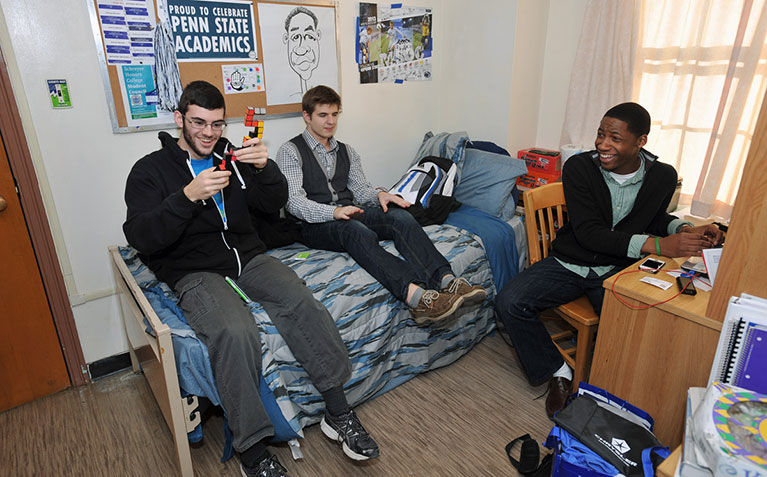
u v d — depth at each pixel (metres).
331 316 1.67
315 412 1.70
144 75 1.89
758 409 0.91
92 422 1.79
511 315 1.80
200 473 1.56
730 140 2.02
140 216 1.47
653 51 2.25
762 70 1.95
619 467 1.23
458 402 1.88
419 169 2.45
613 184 1.79
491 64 2.62
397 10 2.61
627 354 1.44
